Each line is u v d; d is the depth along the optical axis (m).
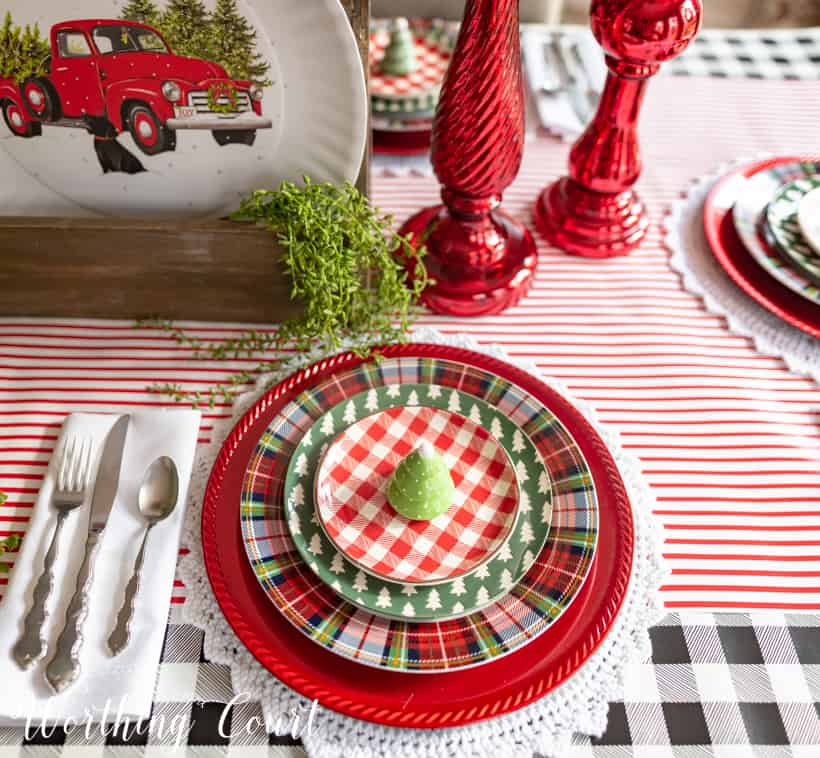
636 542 0.71
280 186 0.81
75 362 0.85
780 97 1.19
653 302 0.93
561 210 1.00
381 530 0.65
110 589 0.65
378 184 1.06
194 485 0.73
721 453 0.79
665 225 1.01
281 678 0.59
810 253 0.89
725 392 0.84
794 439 0.80
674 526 0.73
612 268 0.97
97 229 0.80
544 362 0.86
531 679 0.60
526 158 1.11
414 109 1.09
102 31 0.75
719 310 0.91
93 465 0.72
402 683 0.60
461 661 0.59
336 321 0.80
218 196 0.87
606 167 0.94
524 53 1.21
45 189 0.87
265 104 0.79
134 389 0.82
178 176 0.86
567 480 0.70
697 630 0.66
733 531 0.73
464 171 0.83
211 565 0.65
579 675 0.63
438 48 1.21
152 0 0.72
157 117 0.80
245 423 0.75
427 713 0.58
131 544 0.67
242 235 0.80
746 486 0.76
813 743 0.60
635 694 0.63
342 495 0.67
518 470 0.70
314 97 0.78
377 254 0.81
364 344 0.81
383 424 0.72
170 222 0.81
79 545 0.67
